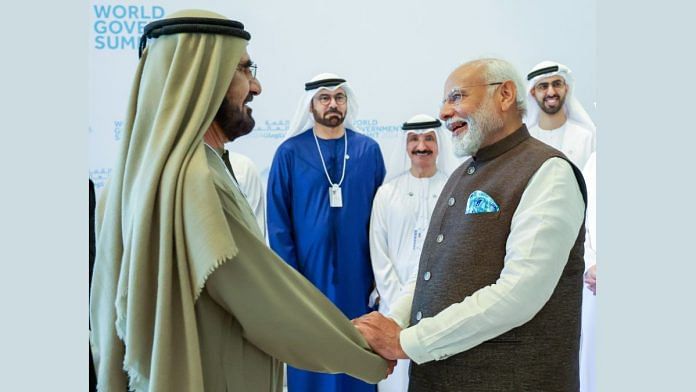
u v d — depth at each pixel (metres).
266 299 2.04
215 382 2.04
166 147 1.95
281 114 3.45
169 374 1.90
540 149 2.35
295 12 3.42
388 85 3.47
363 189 3.50
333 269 3.51
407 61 3.46
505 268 2.26
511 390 2.29
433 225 2.51
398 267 3.51
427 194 3.51
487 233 2.32
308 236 3.49
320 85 3.43
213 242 1.88
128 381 2.11
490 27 3.46
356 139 3.50
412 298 2.71
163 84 2.05
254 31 3.41
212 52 2.06
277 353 2.12
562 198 2.24
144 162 2.00
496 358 2.30
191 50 2.04
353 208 3.50
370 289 3.56
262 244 2.06
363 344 2.35
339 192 3.49
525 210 2.26
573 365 2.35
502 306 2.22
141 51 2.18
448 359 2.37
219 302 2.04
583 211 2.33
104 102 3.35
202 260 1.88
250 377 2.13
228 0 3.38
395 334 2.43
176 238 1.92
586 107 3.50
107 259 2.13
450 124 2.49
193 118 1.99
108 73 3.34
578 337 2.38
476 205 2.35
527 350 2.29
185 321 1.91
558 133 3.50
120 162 2.14
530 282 2.21
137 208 1.96
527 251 2.21
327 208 3.49
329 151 3.49
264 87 3.44
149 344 1.96
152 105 2.07
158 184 1.95
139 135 2.08
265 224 3.51
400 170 3.52
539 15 3.46
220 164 2.15
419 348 2.33
